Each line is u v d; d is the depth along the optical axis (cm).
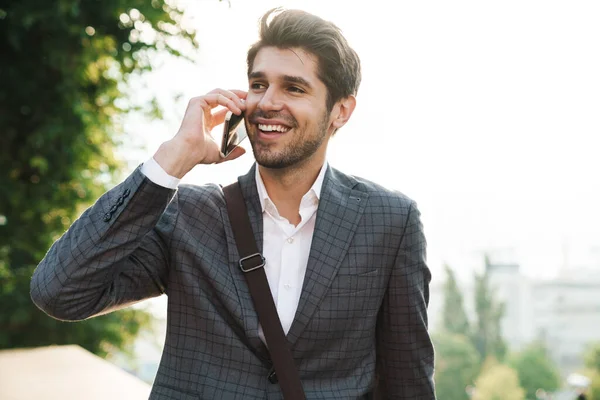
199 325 173
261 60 172
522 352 5638
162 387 174
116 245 164
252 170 187
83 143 471
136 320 506
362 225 181
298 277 179
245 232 178
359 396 178
